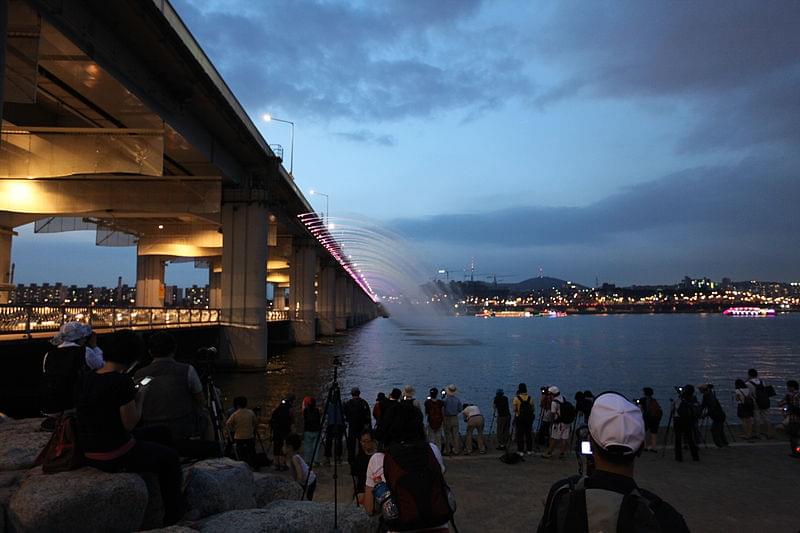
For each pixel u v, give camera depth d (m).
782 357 71.19
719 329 179.62
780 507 9.34
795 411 12.85
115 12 22.52
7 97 17.91
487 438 15.28
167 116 29.91
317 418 12.55
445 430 13.61
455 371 49.56
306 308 83.19
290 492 7.11
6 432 6.29
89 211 37.44
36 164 28.64
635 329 178.25
